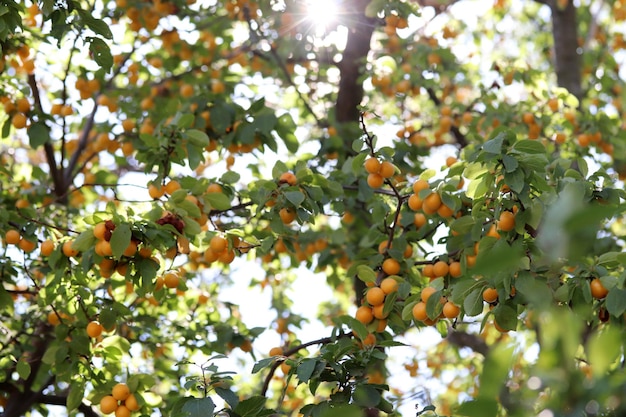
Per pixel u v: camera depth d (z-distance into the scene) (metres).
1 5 4.75
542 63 10.99
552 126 6.65
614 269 4.30
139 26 6.98
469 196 4.12
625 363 2.38
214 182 4.96
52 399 5.88
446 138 8.16
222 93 6.74
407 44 7.73
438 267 4.58
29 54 5.80
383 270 4.75
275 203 4.66
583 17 11.50
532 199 3.97
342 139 7.36
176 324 6.21
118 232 3.92
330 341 4.64
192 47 7.45
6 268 5.21
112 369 5.05
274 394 7.24
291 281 7.88
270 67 8.13
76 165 7.57
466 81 8.38
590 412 1.51
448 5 8.25
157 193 4.75
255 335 6.20
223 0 7.52
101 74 6.50
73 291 4.92
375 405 3.93
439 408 8.16
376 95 8.62
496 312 4.03
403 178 6.31
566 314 1.42
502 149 3.96
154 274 4.19
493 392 1.44
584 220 1.16
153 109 6.93
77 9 4.88
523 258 3.82
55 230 5.33
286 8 7.19
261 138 5.97
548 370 1.45
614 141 6.39
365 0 7.16
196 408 3.88
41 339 6.05
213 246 4.54
